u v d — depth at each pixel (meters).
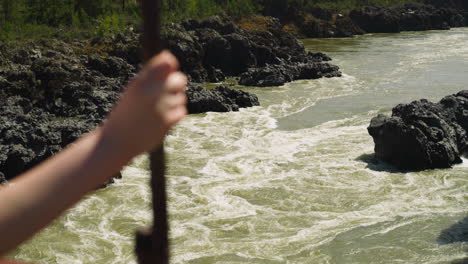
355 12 77.44
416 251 14.55
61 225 15.99
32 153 19.86
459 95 23.88
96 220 16.44
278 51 47.44
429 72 41.16
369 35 73.06
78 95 28.86
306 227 16.16
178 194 18.44
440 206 17.31
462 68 42.69
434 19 81.81
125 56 39.16
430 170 20.23
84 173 0.80
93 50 38.91
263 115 29.09
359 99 32.50
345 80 38.94
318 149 23.02
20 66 31.70
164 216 1.03
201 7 55.72
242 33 47.91
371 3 86.62
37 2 46.28
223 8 59.59
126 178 19.52
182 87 0.84
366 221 16.38
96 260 14.41
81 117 27.59
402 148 20.47
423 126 20.84
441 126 21.17
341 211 17.22
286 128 26.48
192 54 40.81
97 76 33.72
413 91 34.47
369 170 20.36
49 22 46.19
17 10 44.00
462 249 14.50
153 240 1.02
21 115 23.08
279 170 20.73
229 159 21.94
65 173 0.80
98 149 0.81
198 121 27.59
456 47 56.41
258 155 22.42
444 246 14.72
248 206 17.61
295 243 15.18
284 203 17.81
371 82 38.00
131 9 51.03
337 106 30.78
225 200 18.03
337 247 14.91
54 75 29.16
